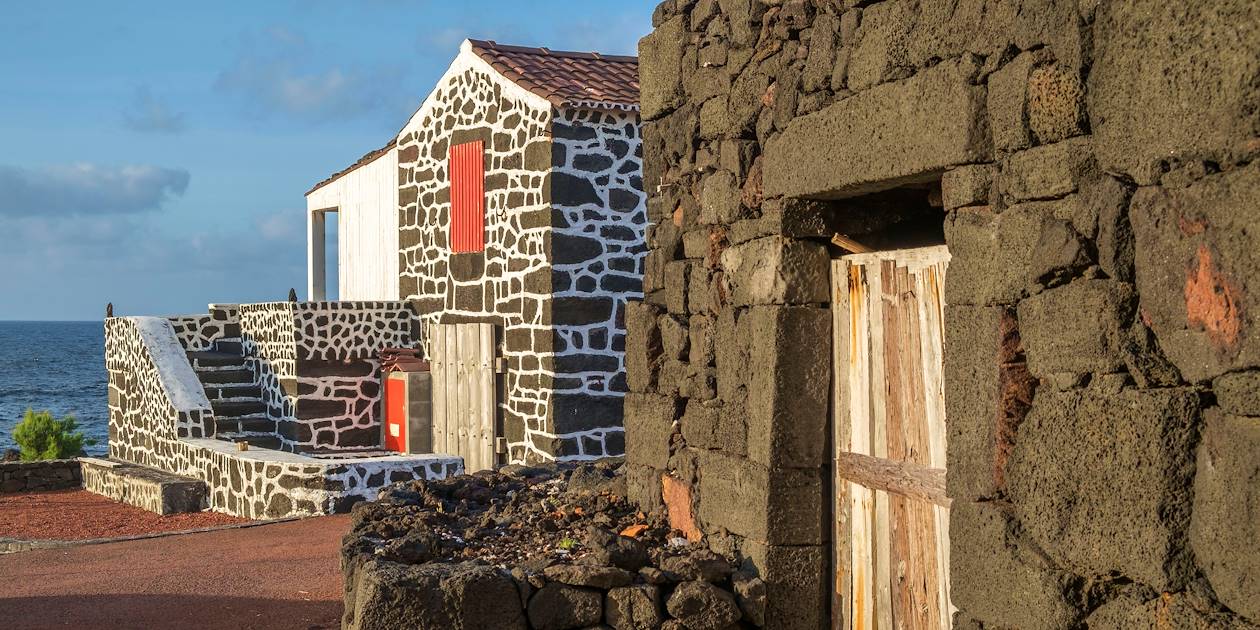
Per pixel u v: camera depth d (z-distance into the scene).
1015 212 3.48
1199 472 2.88
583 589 5.04
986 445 3.60
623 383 12.95
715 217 5.45
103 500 14.68
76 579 8.70
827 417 4.95
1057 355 3.31
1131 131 3.03
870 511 4.68
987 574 3.57
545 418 12.63
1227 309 2.75
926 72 3.87
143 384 16.22
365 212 16.48
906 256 4.44
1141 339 3.04
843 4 4.41
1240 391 2.73
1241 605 2.74
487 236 13.62
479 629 4.94
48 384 74.06
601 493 6.68
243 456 12.42
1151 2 2.94
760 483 4.96
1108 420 3.11
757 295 5.05
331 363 14.91
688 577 5.04
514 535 6.06
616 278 12.94
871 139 4.18
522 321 13.01
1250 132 2.70
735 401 5.25
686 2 5.78
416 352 15.08
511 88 13.09
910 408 4.42
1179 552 2.92
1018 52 3.53
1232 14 2.71
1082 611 3.26
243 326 16.73
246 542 10.06
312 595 7.74
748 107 5.14
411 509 6.77
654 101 6.09
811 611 4.96
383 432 15.23
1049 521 3.32
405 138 15.25
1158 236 2.94
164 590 8.10
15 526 12.55
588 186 12.77
